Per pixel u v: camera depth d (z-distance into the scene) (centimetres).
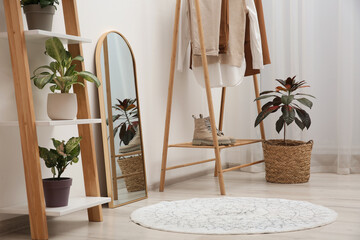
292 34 384
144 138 312
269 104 338
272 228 196
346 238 182
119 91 280
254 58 328
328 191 292
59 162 206
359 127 376
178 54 342
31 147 190
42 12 204
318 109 387
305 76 385
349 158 370
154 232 199
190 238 187
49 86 235
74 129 252
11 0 188
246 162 406
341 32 371
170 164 344
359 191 291
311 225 200
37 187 191
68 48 223
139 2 309
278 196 278
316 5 387
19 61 188
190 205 252
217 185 331
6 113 209
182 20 338
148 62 318
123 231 202
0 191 205
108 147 263
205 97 396
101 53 268
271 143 354
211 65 327
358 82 374
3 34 194
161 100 332
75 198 222
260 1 337
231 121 412
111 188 259
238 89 407
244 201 260
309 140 375
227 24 314
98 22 271
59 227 213
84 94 221
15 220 212
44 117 231
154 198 284
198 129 316
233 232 191
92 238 192
